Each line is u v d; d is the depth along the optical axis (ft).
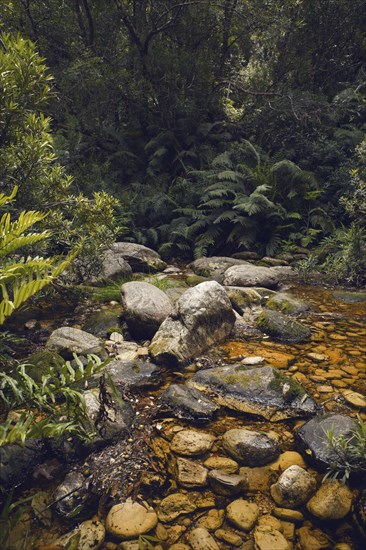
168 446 7.30
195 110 28.40
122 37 27.25
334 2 28.25
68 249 14.98
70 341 10.52
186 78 27.89
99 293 14.96
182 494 6.28
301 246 22.36
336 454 6.79
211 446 7.30
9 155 11.27
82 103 25.71
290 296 15.16
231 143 28.22
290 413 8.27
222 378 9.21
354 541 5.50
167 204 25.12
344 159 25.43
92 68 23.86
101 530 5.64
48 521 5.77
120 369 9.68
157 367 10.00
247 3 26.53
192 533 5.58
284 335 11.91
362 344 11.50
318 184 24.84
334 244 21.11
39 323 12.70
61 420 6.70
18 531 5.58
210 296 11.64
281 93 28.25
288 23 26.76
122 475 6.63
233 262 19.34
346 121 29.12
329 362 10.43
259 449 7.05
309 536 5.57
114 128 28.66
